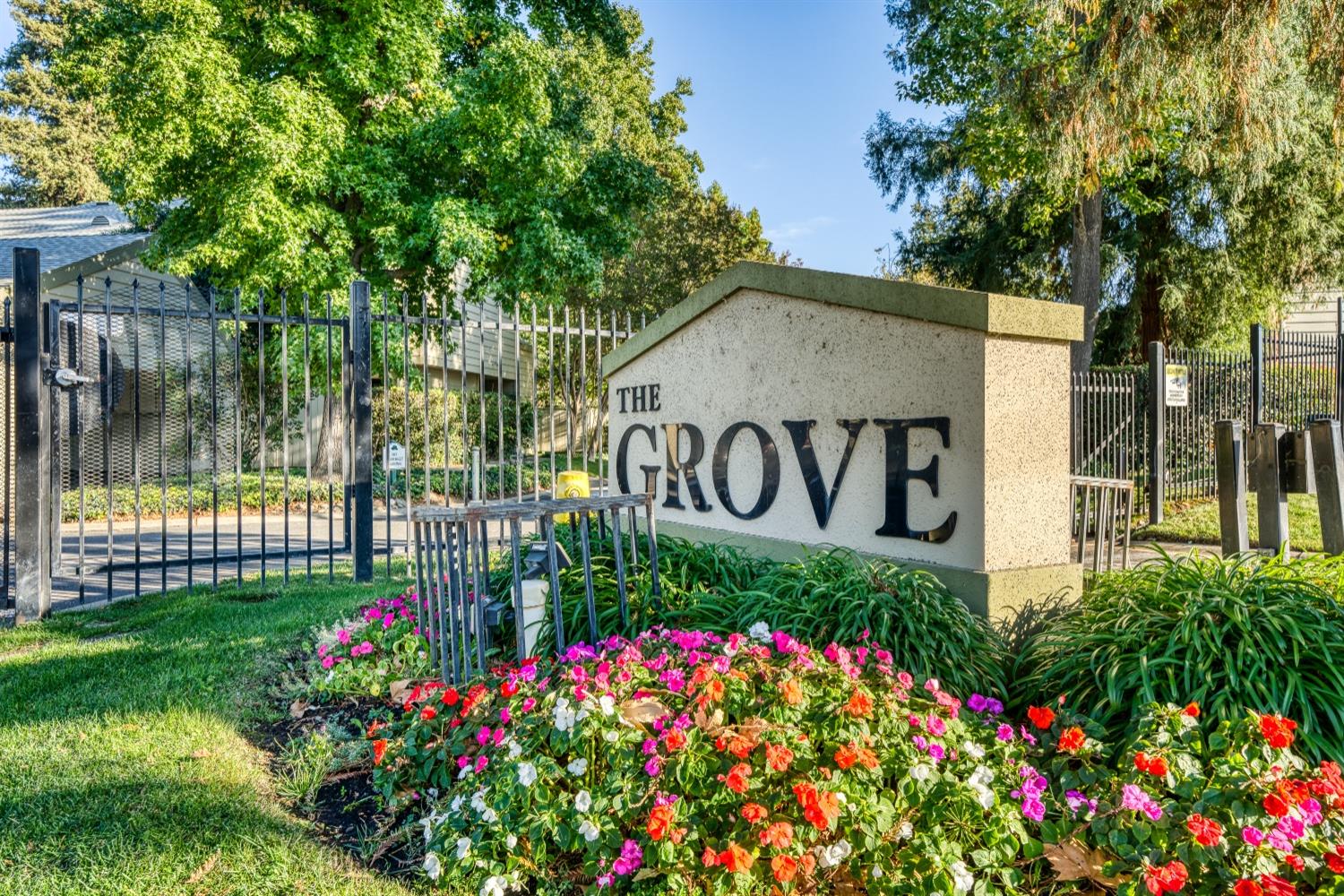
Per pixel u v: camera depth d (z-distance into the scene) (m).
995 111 10.91
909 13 13.69
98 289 13.48
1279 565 3.64
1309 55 6.62
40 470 5.69
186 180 12.98
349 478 7.05
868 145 16.64
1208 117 8.67
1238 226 13.89
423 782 2.82
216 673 4.19
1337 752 2.51
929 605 3.40
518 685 2.80
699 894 2.03
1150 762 2.19
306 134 11.85
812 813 1.94
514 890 2.28
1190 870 1.97
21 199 33.22
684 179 27.06
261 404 6.52
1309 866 1.97
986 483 3.69
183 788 2.81
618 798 2.21
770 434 5.05
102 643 4.86
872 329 4.29
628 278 25.72
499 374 7.41
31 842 2.46
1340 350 10.98
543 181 13.65
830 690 2.47
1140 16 6.43
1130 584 3.61
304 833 2.57
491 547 7.58
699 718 2.35
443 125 12.99
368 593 6.12
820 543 4.64
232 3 11.95
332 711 3.69
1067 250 16.33
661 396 6.23
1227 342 15.44
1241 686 2.71
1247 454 9.90
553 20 16.48
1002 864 2.12
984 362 3.68
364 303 6.76
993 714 2.83
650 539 3.80
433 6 13.40
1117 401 9.19
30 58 32.88
